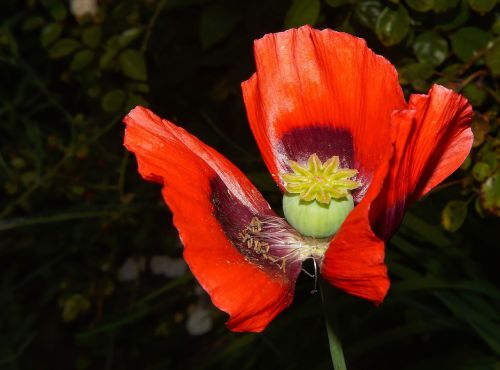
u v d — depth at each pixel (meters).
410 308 0.48
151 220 0.66
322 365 0.43
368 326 0.52
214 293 0.23
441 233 0.41
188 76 0.61
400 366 0.55
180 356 0.67
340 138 0.28
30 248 0.69
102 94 0.63
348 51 0.26
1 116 0.69
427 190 0.26
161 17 0.59
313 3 0.39
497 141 0.38
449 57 0.43
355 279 0.23
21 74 0.70
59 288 0.68
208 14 0.50
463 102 0.24
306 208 0.26
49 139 0.61
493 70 0.37
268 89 0.28
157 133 0.26
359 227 0.22
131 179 0.65
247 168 0.55
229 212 0.27
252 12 0.53
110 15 0.58
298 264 0.27
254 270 0.25
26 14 0.69
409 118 0.22
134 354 0.68
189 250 0.23
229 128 0.61
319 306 0.44
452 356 0.44
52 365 0.70
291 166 0.27
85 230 0.67
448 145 0.26
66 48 0.52
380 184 0.22
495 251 0.45
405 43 0.42
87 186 0.63
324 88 0.27
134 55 0.49
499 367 0.42
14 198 0.67
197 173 0.26
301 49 0.27
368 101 0.26
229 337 0.63
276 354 0.54
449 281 0.41
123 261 0.70
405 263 0.48
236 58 0.56
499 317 0.42
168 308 0.68
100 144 0.64
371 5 0.40
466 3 0.39
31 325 0.71
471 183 0.40
